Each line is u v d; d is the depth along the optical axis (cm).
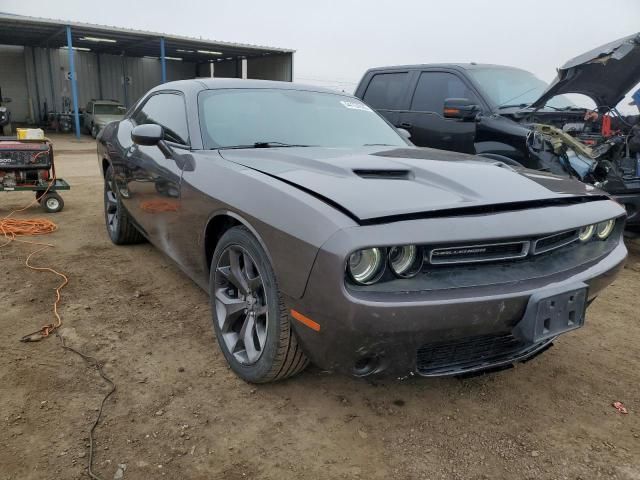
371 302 187
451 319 195
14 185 605
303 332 211
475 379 277
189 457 210
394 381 271
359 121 377
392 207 201
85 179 959
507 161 486
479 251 209
